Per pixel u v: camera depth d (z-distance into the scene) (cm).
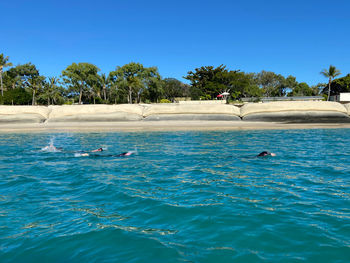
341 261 319
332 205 498
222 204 507
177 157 1009
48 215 467
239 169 806
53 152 1144
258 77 11919
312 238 373
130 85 7419
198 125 2172
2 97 6256
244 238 376
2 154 1102
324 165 847
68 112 2423
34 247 360
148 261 322
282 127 2047
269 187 616
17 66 8894
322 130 1873
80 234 394
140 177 725
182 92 9231
